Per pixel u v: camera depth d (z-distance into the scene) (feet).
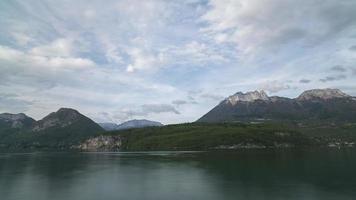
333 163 533.55
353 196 279.08
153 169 506.89
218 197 283.18
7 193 313.32
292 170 453.99
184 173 448.24
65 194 306.96
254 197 280.92
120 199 284.20
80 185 356.38
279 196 282.77
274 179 376.48
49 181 386.93
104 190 325.21
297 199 271.08
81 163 640.17
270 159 638.94
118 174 449.48
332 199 269.44
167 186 342.85
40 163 645.92
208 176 413.18
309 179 371.15
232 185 341.82
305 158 646.74
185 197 286.46
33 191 322.75
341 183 341.00
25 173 470.80
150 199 281.95
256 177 395.75
